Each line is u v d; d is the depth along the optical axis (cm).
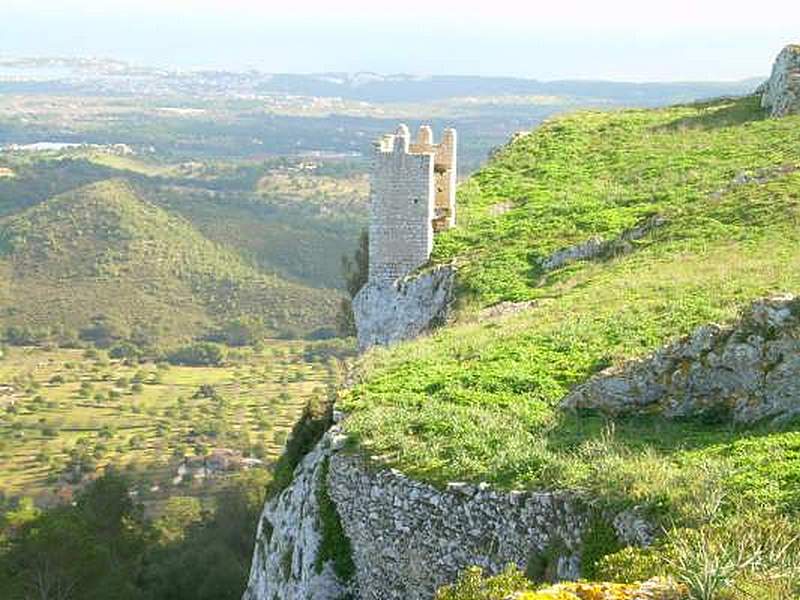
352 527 1981
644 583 1092
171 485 10356
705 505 1402
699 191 4050
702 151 4681
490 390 2245
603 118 5753
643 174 4512
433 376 2414
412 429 2059
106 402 15388
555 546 1565
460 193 4694
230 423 13950
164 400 15612
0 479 11150
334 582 1980
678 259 3152
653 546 1333
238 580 4562
